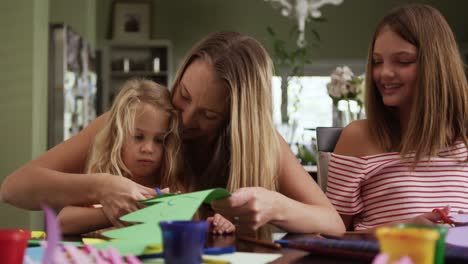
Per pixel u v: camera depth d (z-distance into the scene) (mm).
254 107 1207
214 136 1319
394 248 559
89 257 667
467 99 1504
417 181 1479
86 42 6086
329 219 1177
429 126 1461
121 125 1254
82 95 5809
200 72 1222
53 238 532
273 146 1228
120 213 1037
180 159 1300
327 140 1716
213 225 1118
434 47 1454
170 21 8664
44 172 1152
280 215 1079
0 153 4430
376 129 1561
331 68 8508
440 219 1188
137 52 8398
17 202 1162
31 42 4445
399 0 8469
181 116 1285
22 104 4445
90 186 1084
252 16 8539
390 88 1473
